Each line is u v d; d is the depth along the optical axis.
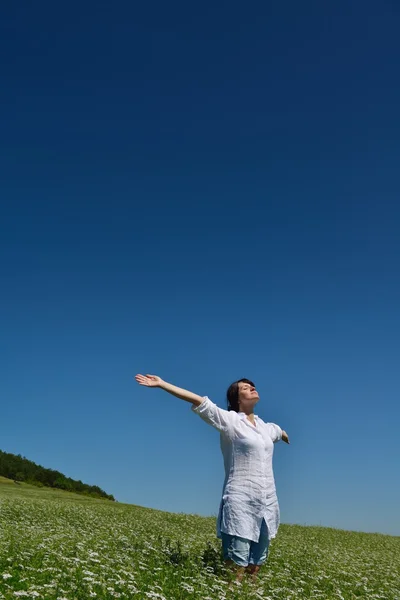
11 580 6.07
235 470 7.37
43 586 5.79
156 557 9.04
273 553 12.39
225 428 7.46
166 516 22.66
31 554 8.01
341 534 24.53
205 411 7.48
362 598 8.29
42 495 33.59
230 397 7.97
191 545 11.82
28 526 13.92
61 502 27.11
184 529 17.73
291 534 21.69
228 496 7.32
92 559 7.66
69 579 6.57
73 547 9.30
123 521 18.19
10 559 7.24
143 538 12.48
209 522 21.58
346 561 13.28
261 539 7.31
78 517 18.06
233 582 6.92
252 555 7.33
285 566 10.52
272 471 7.57
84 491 44.25
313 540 19.70
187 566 8.41
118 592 6.10
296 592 7.73
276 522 7.46
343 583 9.49
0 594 5.35
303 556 12.42
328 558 13.23
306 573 9.64
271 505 7.40
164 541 12.27
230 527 7.20
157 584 6.88
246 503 7.21
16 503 21.42
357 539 22.75
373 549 19.36
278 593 7.33
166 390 7.45
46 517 17.20
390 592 9.18
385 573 11.95
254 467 7.33
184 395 7.46
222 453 7.70
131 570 7.39
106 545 10.15
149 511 26.23
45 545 9.09
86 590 5.98
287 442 8.31
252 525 7.18
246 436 7.42
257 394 7.84
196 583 7.01
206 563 8.55
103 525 15.93
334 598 7.88
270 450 7.57
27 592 5.36
